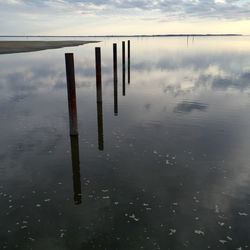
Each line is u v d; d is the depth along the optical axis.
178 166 9.70
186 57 52.97
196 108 17.42
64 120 15.02
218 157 10.37
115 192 8.16
